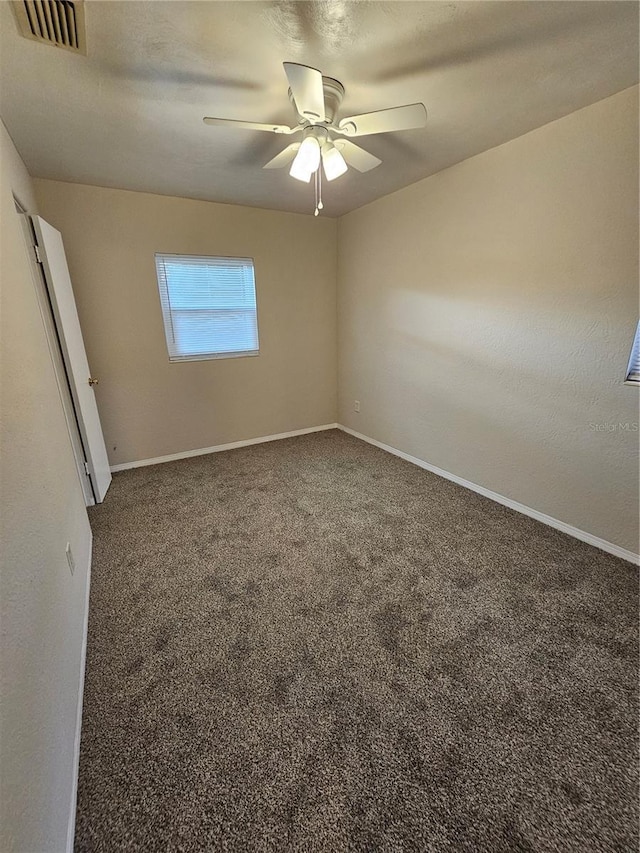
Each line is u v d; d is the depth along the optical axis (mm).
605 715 1334
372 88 1733
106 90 1699
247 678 1480
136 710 1359
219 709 1363
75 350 2727
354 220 3857
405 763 1192
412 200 3113
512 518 2623
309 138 1711
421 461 3555
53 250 2488
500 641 1642
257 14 1270
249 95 1755
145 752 1228
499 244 2521
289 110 1892
